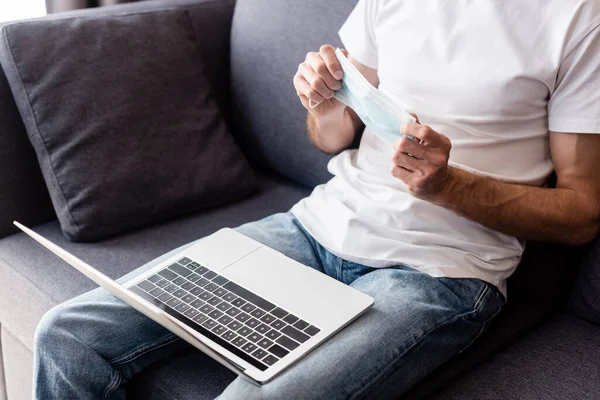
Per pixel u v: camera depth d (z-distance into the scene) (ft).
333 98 4.49
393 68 4.45
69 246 5.09
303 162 5.61
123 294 3.55
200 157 5.44
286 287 3.94
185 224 5.35
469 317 3.91
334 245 4.32
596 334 4.23
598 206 4.01
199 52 5.71
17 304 4.89
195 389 3.81
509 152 4.15
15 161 5.29
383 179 4.33
